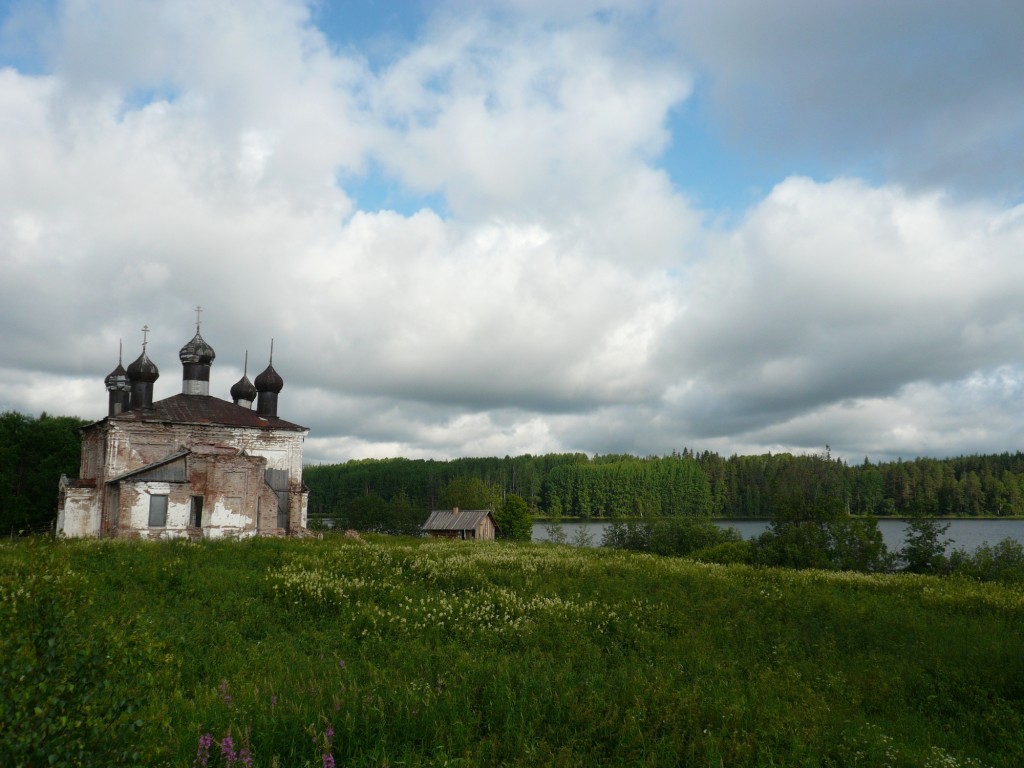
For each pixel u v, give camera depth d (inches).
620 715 399.5
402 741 348.5
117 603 671.8
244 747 310.2
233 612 689.0
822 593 961.5
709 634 683.4
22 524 2428.6
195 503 1537.9
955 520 5349.4
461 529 3240.7
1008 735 432.8
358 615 690.2
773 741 380.8
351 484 6737.2
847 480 5226.4
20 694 230.7
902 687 527.5
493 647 609.9
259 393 2062.0
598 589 898.7
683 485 6161.4
